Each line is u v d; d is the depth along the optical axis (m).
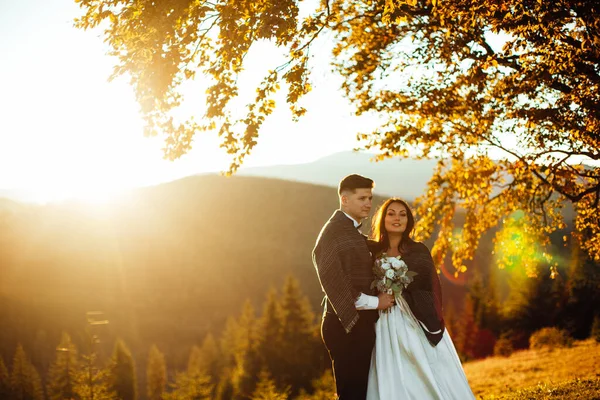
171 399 35.12
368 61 12.24
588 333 45.03
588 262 44.53
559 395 9.63
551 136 10.41
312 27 7.82
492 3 7.13
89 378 33.22
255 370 47.19
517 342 49.81
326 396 33.78
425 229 13.40
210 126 8.00
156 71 7.04
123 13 7.05
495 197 13.27
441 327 5.93
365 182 5.91
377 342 5.86
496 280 64.69
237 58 7.58
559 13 6.91
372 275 5.88
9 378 58.69
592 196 11.47
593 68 8.18
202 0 7.39
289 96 7.84
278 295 157.50
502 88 9.95
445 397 5.62
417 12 10.01
